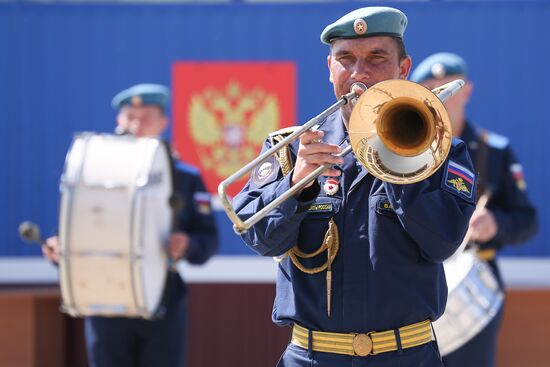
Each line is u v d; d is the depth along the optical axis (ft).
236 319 75.92
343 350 34.35
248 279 75.82
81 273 55.93
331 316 34.37
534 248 74.84
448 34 74.43
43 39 75.82
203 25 75.41
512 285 74.33
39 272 76.23
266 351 75.82
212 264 75.87
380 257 33.99
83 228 55.57
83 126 75.87
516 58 74.23
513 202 59.93
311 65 74.69
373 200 34.22
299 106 74.84
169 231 61.36
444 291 35.70
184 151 75.36
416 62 74.59
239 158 75.10
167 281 60.34
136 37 75.77
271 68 74.90
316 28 74.59
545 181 74.33
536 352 74.08
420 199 32.73
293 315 35.14
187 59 75.41
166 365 61.26
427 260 34.35
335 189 34.76
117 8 75.82
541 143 74.28
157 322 60.75
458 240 33.32
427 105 31.63
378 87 31.58
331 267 34.42
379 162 31.86
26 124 75.87
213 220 65.16
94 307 57.21
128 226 55.31
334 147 32.50
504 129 74.54
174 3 75.46
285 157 34.96
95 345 60.59
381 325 34.17
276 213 33.40
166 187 60.75
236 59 75.15
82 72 75.92
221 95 75.20
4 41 75.87
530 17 74.02
